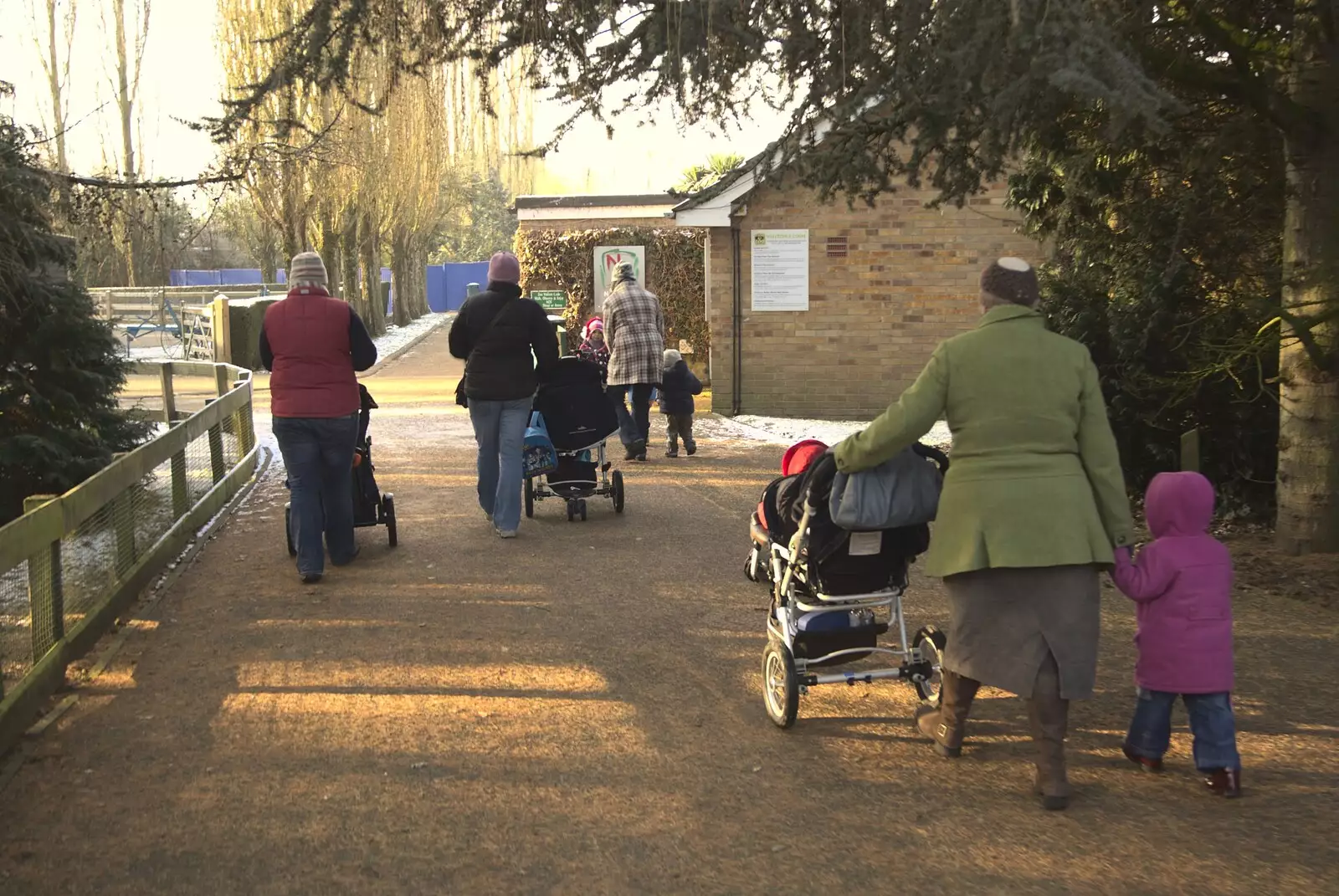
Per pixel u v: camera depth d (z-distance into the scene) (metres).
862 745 4.59
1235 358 7.61
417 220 41.66
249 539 8.39
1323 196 7.09
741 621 6.30
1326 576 6.93
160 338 30.78
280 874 3.59
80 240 9.16
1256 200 8.25
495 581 7.16
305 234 28.70
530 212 26.86
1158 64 6.72
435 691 5.23
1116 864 3.60
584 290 21.88
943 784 4.22
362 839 3.82
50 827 3.91
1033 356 3.95
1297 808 3.96
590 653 5.76
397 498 9.88
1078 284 10.06
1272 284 8.30
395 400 18.66
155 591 6.93
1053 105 6.04
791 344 16.33
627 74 5.95
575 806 4.07
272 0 17.02
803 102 5.85
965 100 5.38
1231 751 4.02
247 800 4.12
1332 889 3.43
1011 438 3.92
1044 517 3.83
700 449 13.07
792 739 4.67
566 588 6.98
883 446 4.09
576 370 8.72
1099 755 4.45
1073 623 3.89
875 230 16.02
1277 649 5.69
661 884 3.53
